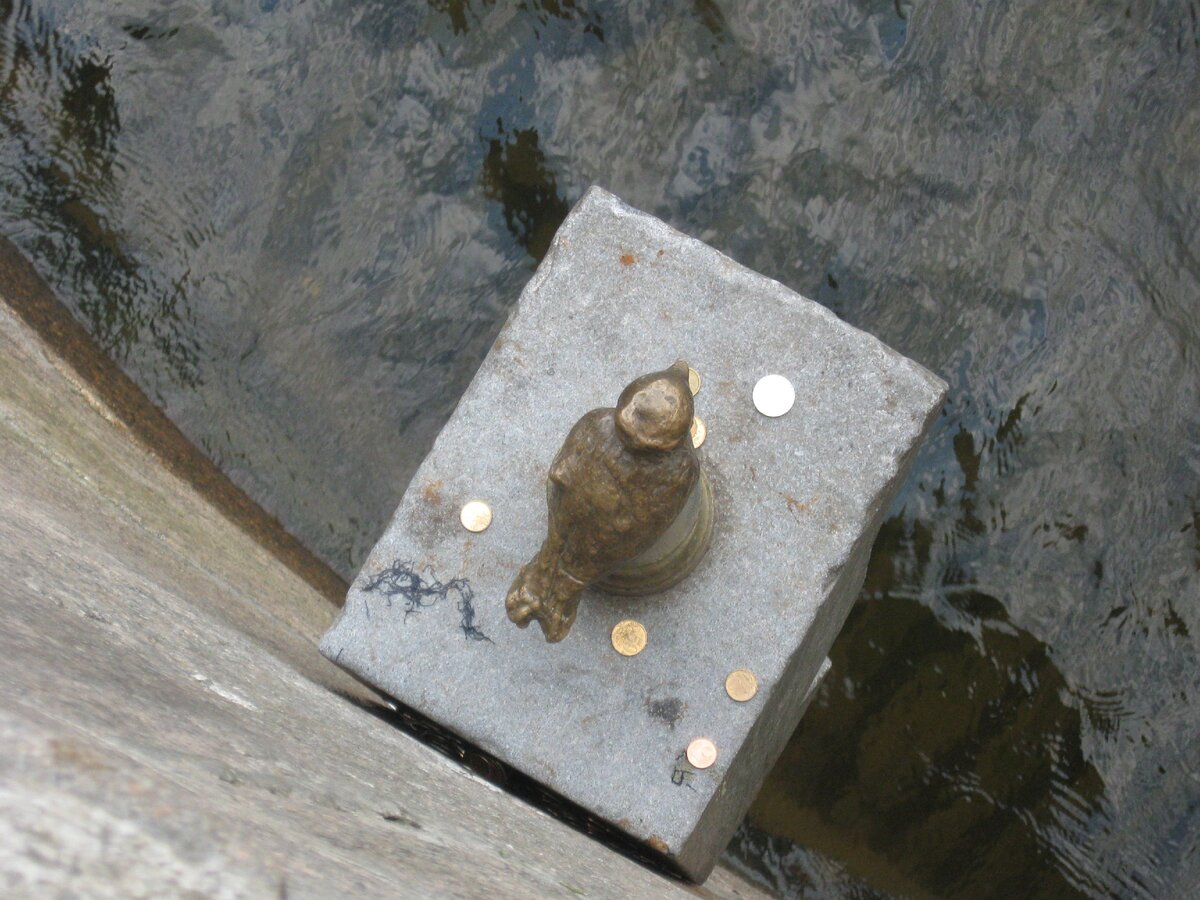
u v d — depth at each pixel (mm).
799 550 1926
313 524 2381
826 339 1936
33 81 2395
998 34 2402
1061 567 2396
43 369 2193
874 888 2363
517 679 1933
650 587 1914
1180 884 2354
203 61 2418
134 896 786
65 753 848
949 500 2410
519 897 1301
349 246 2424
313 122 2424
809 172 2408
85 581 1652
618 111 2426
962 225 2406
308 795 1245
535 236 2428
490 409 1951
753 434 1934
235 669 1675
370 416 2406
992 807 2377
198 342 2389
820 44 2414
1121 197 2396
